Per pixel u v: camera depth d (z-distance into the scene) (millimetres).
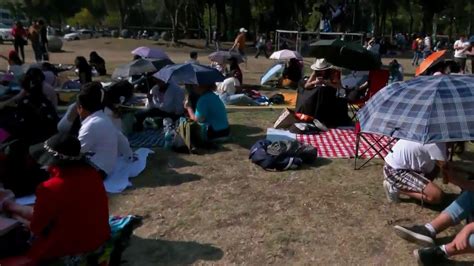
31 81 6957
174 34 43719
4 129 6477
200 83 7785
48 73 12055
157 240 4758
